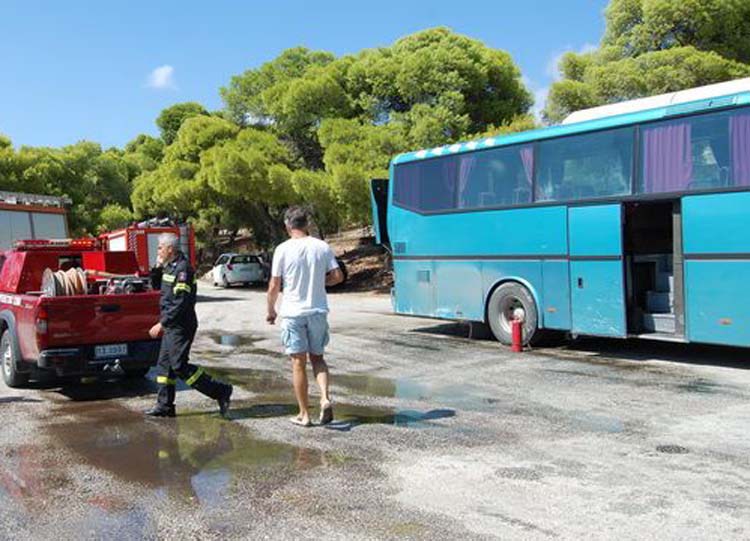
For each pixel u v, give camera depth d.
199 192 36.09
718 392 8.58
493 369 10.50
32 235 16.44
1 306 10.14
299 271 7.17
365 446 6.54
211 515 4.98
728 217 9.64
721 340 9.74
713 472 5.64
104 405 8.66
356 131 26.17
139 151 57.47
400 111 27.69
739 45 21.58
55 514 5.09
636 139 10.72
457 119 24.92
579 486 5.37
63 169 38.12
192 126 37.81
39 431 7.41
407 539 4.49
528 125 22.03
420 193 14.23
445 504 5.07
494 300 12.88
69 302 8.85
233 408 8.27
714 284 9.80
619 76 20.25
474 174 13.17
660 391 8.69
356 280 31.69
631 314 11.02
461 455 6.21
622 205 10.92
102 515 5.04
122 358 9.16
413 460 6.10
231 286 35.66
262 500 5.23
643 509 4.89
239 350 13.30
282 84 31.56
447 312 13.77
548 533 4.53
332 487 5.46
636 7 22.80
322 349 7.37
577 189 11.49
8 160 35.56
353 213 25.12
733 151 9.60
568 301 11.65
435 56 26.23
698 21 21.27
